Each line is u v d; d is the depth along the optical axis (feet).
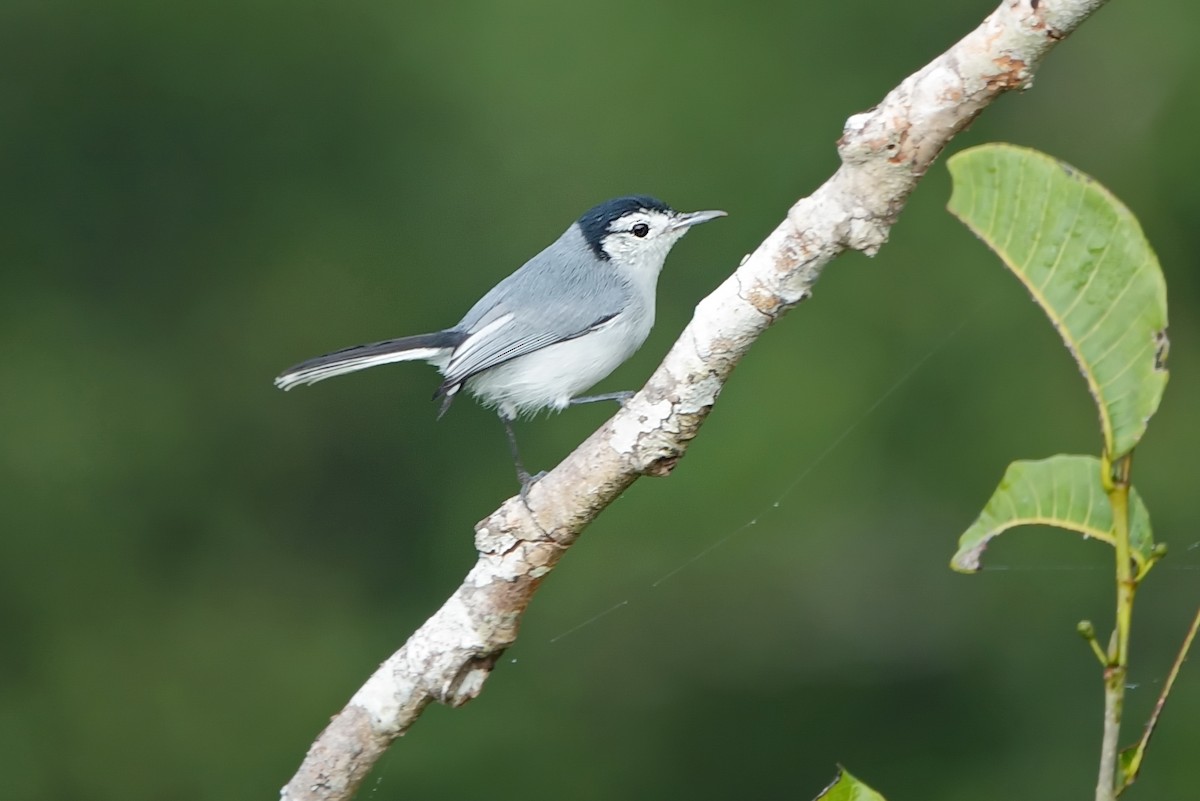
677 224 26.55
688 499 46.34
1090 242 12.39
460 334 25.71
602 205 26.58
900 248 47.62
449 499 51.06
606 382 48.96
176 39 52.39
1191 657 38.91
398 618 50.03
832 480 45.70
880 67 51.03
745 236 49.80
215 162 53.01
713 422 47.14
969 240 47.06
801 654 44.68
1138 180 46.24
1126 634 12.00
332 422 51.60
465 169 52.39
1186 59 47.06
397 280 52.26
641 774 43.62
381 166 53.16
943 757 42.16
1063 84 48.37
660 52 51.57
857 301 47.47
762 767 43.60
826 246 14.60
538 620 45.83
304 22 52.90
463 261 52.08
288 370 25.45
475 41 52.90
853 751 43.01
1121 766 12.37
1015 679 42.04
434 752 43.29
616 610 45.73
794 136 50.37
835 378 46.62
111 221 52.60
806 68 50.98
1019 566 42.68
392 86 53.16
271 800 46.26
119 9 52.11
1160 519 42.37
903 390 46.24
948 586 43.91
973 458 45.01
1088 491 13.56
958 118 13.92
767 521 45.78
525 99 52.19
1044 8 13.21
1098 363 12.24
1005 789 40.65
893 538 44.91
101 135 52.75
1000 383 45.55
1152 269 12.16
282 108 53.11
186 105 52.85
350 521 51.16
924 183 47.98
